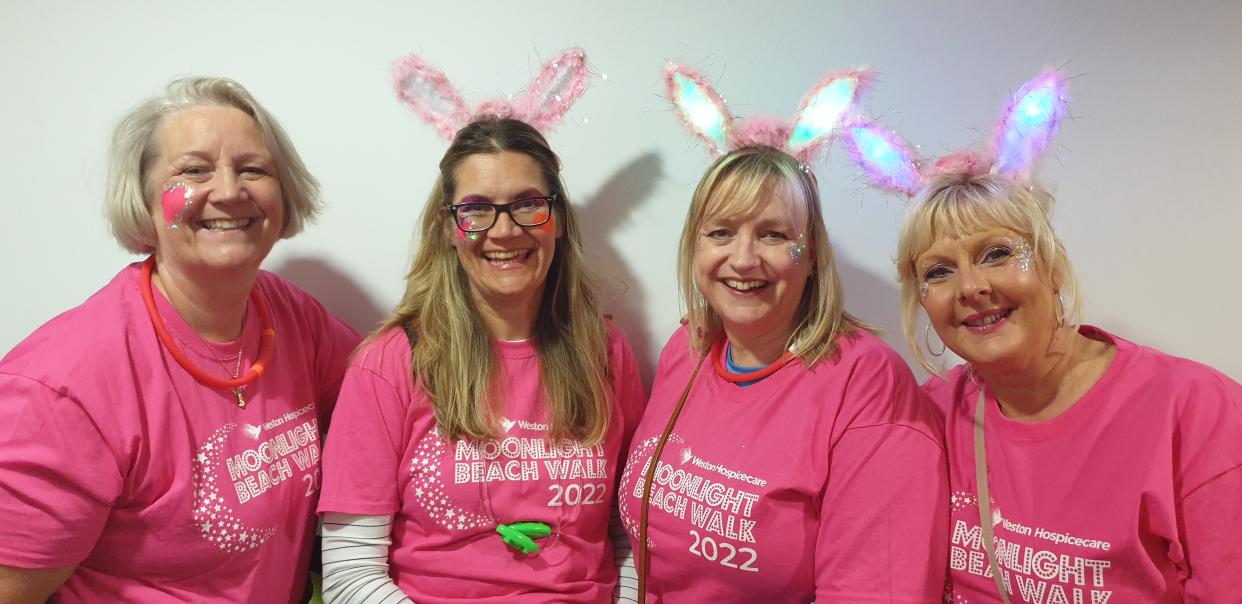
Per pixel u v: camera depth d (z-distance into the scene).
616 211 1.78
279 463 1.40
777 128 1.36
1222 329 1.65
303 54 1.74
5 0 1.72
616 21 1.71
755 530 1.25
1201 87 1.60
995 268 1.13
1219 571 1.02
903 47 1.68
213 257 1.27
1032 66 1.66
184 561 1.28
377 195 1.78
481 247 1.40
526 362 1.48
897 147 1.31
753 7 1.69
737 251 1.29
